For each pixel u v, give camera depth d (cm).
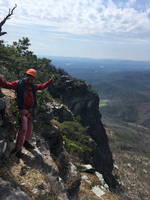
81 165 2483
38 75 3434
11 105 1343
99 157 5309
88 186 2180
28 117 1170
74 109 8469
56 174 1338
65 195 1287
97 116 9325
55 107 3666
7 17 988
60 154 1633
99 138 9056
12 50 3092
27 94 1138
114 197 2191
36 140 1465
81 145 2716
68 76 8700
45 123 1653
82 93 8800
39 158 1303
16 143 1180
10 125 1263
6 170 1099
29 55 3631
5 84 1123
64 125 2888
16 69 2627
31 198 1055
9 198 974
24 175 1144
